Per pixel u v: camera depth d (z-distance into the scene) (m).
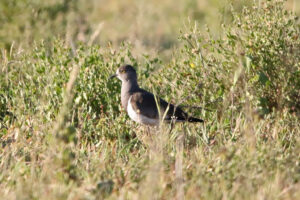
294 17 12.77
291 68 12.39
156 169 8.60
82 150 10.94
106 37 22.02
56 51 14.11
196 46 13.77
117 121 12.40
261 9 13.03
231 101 12.48
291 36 12.74
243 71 12.13
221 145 10.81
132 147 11.91
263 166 9.43
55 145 9.64
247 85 12.31
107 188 9.09
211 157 10.45
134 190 9.05
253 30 12.66
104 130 12.11
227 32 12.82
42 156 10.23
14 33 18.44
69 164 9.45
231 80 12.44
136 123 12.91
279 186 8.98
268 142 10.63
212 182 9.22
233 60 12.70
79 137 11.66
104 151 11.16
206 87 12.94
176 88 13.40
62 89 12.27
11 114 13.47
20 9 18.81
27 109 12.69
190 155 10.85
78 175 9.59
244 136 10.81
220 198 8.80
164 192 8.99
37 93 13.28
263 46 12.48
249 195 8.57
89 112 12.39
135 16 26.47
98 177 9.44
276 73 12.54
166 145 11.02
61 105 12.09
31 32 18.25
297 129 11.84
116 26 24.56
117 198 8.70
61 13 19.72
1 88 14.17
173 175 9.57
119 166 10.17
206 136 11.63
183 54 14.12
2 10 18.77
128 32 23.19
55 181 9.16
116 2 29.06
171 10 26.81
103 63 13.67
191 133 12.05
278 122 11.74
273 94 12.72
